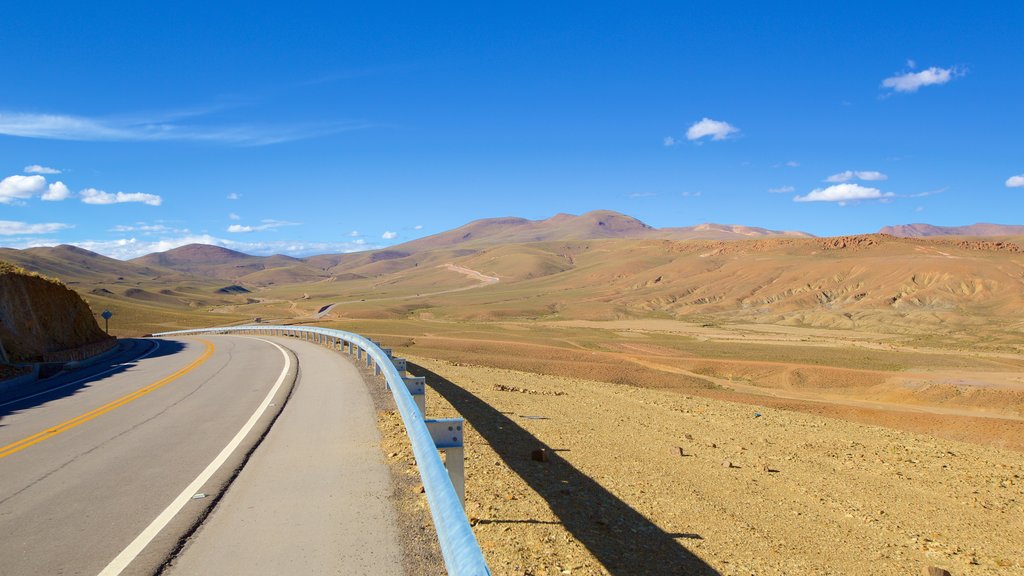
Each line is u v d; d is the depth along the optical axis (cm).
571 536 648
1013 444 3062
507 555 567
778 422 1852
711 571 654
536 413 1484
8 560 488
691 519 819
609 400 2002
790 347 9894
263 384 1627
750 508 920
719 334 12888
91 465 796
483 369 2611
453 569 325
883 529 901
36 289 3372
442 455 805
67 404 1391
